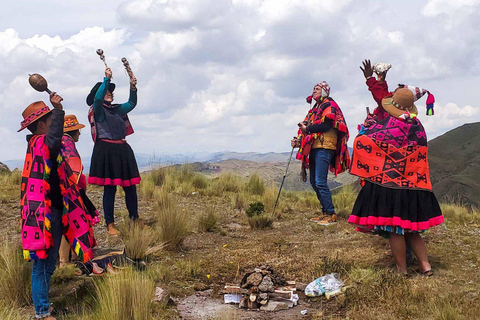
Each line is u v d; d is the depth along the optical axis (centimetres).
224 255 665
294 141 925
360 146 567
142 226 738
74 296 495
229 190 1266
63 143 453
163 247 682
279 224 882
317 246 698
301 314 471
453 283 512
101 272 541
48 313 427
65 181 442
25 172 432
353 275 534
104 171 717
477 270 556
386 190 547
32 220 417
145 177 1286
